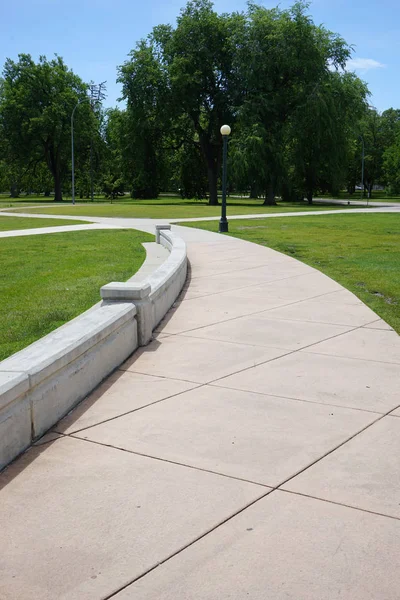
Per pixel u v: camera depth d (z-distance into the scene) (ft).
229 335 24.07
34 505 11.44
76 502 11.51
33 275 41.45
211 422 15.33
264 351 21.75
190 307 29.71
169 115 196.03
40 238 71.10
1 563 9.71
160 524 10.74
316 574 9.34
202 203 200.95
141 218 112.68
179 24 192.03
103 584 9.20
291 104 179.83
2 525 10.79
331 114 172.04
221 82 196.75
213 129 200.23
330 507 11.21
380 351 21.59
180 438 14.37
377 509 11.12
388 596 8.86
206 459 13.25
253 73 175.42
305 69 172.86
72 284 37.32
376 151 305.32
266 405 16.47
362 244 62.13
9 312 29.53
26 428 13.93
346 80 181.47
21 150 255.29
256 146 166.91
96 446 14.01
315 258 50.44
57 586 9.16
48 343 16.55
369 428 14.85
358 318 26.89
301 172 181.57
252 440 14.21
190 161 218.79
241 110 174.50
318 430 14.75
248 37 176.76
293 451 13.60
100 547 10.10
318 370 19.49
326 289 34.40
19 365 14.51
